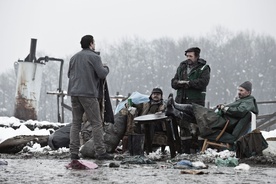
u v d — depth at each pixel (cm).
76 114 1562
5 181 988
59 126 2628
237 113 1669
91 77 1552
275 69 17438
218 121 1673
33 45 3108
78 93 1541
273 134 1955
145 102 1775
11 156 1761
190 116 1698
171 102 1617
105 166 1342
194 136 1741
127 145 1775
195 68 1805
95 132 1566
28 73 3038
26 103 3030
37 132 2131
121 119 1770
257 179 1070
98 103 1570
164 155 1716
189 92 1798
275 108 12875
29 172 1159
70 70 1576
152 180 1029
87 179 1034
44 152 1853
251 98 1719
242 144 1549
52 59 3256
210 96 16838
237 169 1312
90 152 1662
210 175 1138
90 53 1564
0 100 17475
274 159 1487
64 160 1554
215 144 1672
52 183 966
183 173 1168
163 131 1733
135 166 1356
